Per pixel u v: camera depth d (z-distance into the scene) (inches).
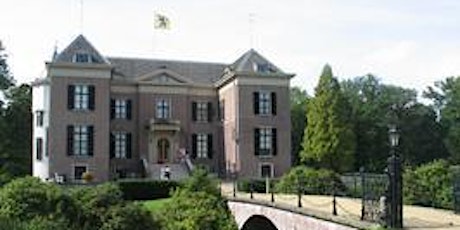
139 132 2497.5
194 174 1364.4
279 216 1122.0
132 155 2485.2
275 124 2474.2
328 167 2760.8
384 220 786.2
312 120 2810.0
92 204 1009.5
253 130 2443.4
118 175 2427.4
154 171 2405.3
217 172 2581.2
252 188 1636.3
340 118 2770.7
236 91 2440.9
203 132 2593.5
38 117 2357.3
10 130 2797.7
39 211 968.3
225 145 2551.7
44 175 2300.7
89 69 2313.0
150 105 2522.1
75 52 2319.1
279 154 2469.2
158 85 2532.0
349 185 1513.3
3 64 2807.6
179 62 2679.6
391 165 784.9
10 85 2839.6
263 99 2470.5
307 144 2827.3
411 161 3316.9
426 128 3449.8
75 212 991.0
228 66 2687.0
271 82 2482.8
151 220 1058.1
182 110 2561.5
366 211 844.0
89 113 2309.3
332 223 877.2
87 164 2289.6
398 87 3604.8
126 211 1021.2
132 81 2495.1
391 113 3437.5
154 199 1863.9
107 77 2340.1
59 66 2281.0
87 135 2301.9
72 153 2278.5
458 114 3528.5
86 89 2313.0
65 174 2258.9
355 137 3078.2
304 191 1563.7
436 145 3440.0
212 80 2652.6
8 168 2679.6
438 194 1091.3
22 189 986.1
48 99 2331.4
